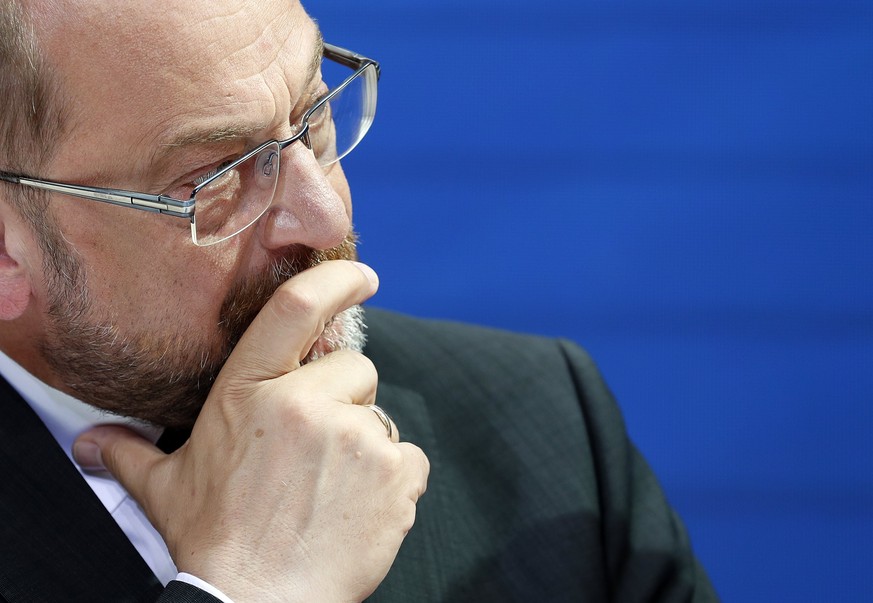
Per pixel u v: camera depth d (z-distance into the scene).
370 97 4.30
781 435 9.48
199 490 3.84
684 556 4.90
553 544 4.66
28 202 3.80
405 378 5.04
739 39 9.98
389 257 10.07
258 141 3.77
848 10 9.92
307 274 3.94
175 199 3.70
